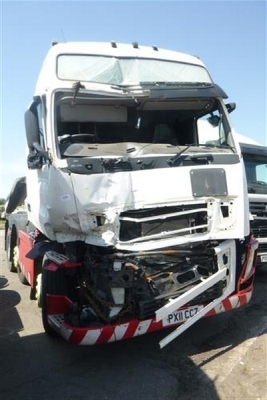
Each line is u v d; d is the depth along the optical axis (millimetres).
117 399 4070
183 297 4621
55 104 5141
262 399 3982
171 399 4039
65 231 4852
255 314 6379
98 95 5281
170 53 6168
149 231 4793
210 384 4305
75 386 4355
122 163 4770
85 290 4891
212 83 5805
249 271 5371
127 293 4645
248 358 4879
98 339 4480
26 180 6977
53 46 5820
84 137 5348
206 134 5844
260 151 9508
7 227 10484
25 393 4238
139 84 5512
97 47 5801
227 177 5031
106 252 4688
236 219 5035
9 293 8000
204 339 5480
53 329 5348
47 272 5156
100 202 4652
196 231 4934
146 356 5035
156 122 6066
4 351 5309
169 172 4836
